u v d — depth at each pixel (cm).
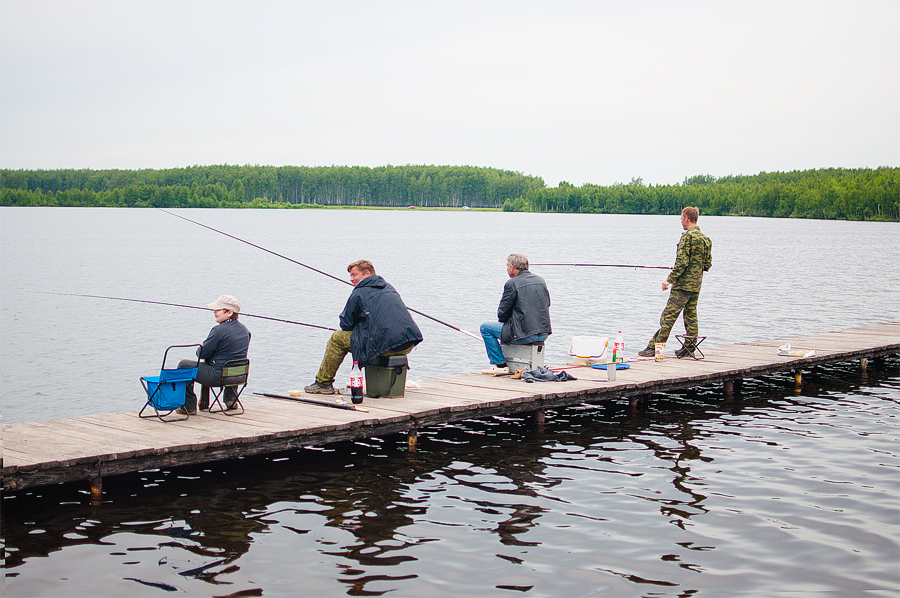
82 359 1445
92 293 2569
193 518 631
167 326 1867
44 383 1244
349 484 718
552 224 11656
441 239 6700
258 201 18500
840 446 834
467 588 509
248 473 749
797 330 1844
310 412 803
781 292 2667
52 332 1756
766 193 15050
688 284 1147
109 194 16975
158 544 579
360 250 5116
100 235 6894
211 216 13988
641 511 645
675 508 651
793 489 696
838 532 596
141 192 17100
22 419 1028
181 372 749
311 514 641
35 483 603
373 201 19450
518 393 903
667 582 516
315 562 549
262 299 2412
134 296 2488
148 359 1452
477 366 1388
